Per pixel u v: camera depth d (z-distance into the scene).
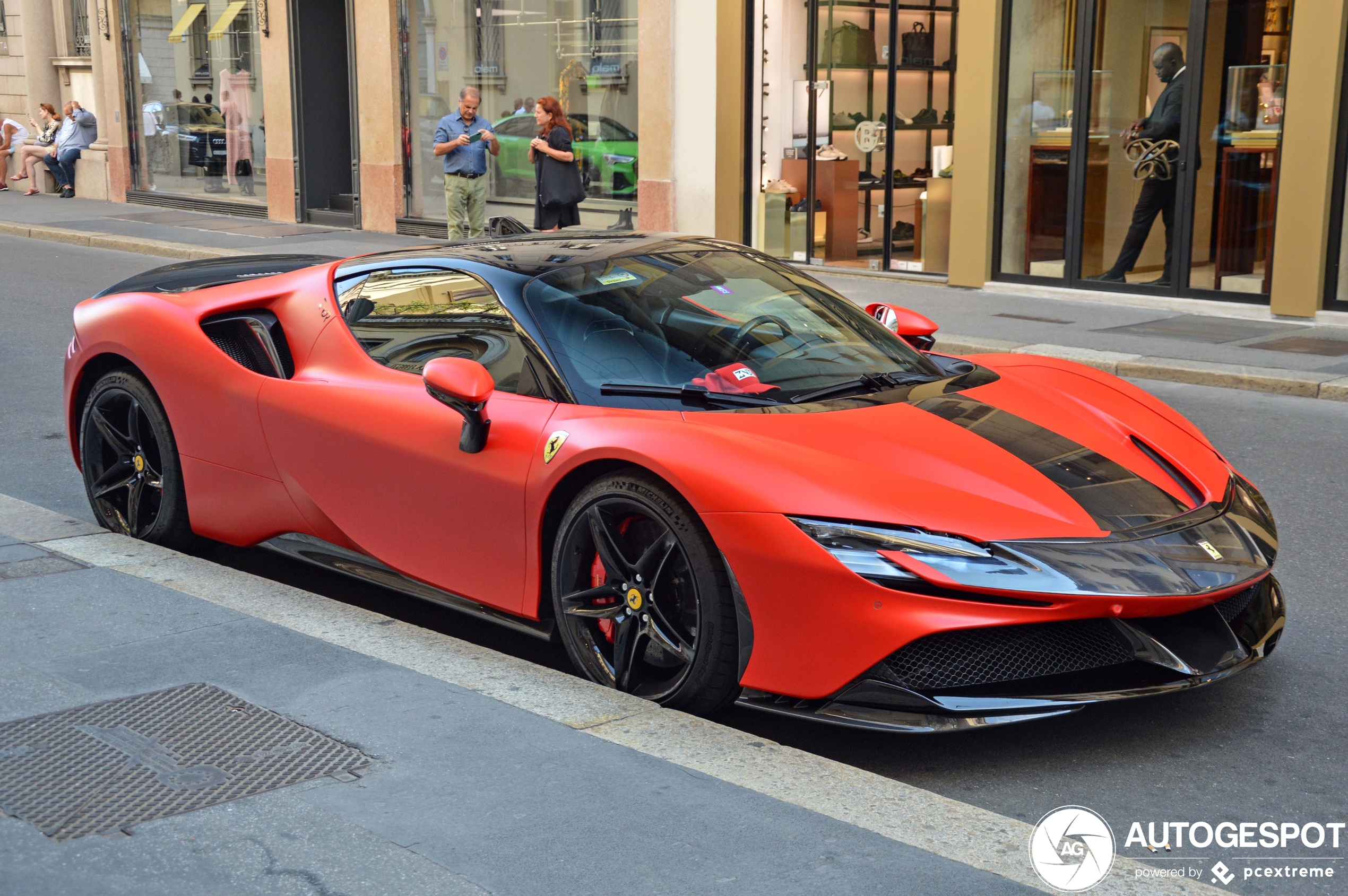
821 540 3.11
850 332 4.28
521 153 16.88
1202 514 3.48
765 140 14.20
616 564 3.49
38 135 25.16
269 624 3.81
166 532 4.81
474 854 2.49
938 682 3.09
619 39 15.27
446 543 3.92
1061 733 3.42
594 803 2.71
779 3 13.84
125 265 15.11
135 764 2.86
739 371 3.82
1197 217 11.09
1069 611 3.06
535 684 3.48
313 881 2.38
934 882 2.42
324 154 19.77
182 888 2.35
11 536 4.78
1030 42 11.95
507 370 3.90
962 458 3.42
